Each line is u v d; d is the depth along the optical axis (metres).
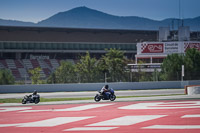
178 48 184.38
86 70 147.00
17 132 35.88
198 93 81.56
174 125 36.09
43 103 69.00
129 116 44.72
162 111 48.66
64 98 78.88
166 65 128.50
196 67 133.12
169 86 114.94
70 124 39.75
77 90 107.75
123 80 114.25
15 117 48.28
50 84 106.50
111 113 48.62
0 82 115.12
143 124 37.69
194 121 38.28
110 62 148.75
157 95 82.38
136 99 70.50
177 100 66.44
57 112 52.38
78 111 52.66
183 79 119.44
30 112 53.81
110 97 68.88
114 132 33.50
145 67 155.50
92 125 38.47
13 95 94.25
